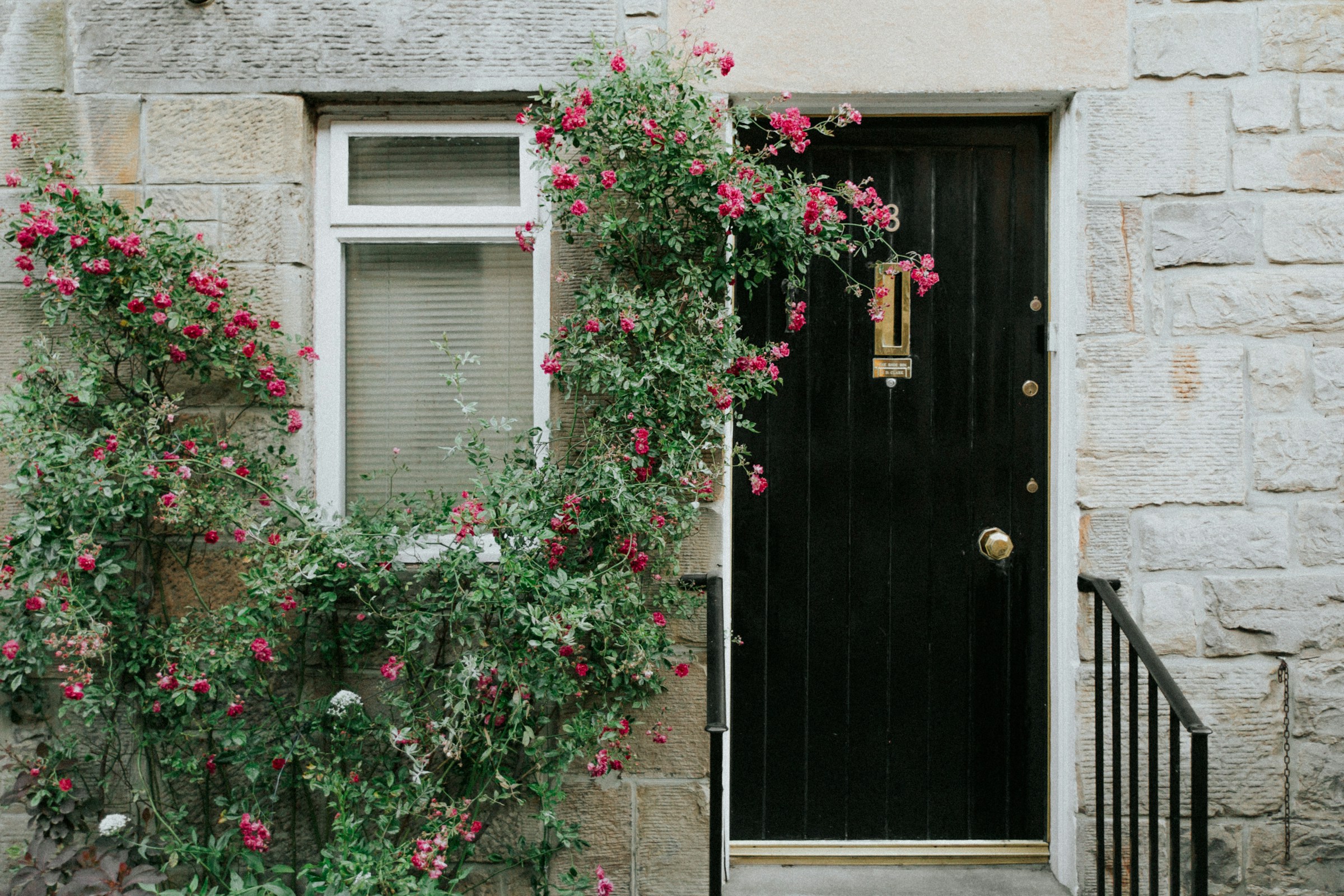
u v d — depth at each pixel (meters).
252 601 2.62
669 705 2.89
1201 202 2.85
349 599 2.86
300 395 2.90
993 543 3.01
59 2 2.89
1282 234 2.85
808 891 2.87
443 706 2.72
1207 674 2.85
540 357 2.98
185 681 2.57
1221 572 2.85
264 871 2.64
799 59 2.87
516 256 3.07
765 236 2.64
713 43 2.82
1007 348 3.06
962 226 3.06
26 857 2.70
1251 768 2.85
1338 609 2.84
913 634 3.07
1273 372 2.85
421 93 2.89
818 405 3.07
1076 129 2.87
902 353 3.06
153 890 2.48
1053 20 2.85
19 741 2.90
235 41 2.88
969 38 2.86
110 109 2.89
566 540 2.67
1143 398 2.86
